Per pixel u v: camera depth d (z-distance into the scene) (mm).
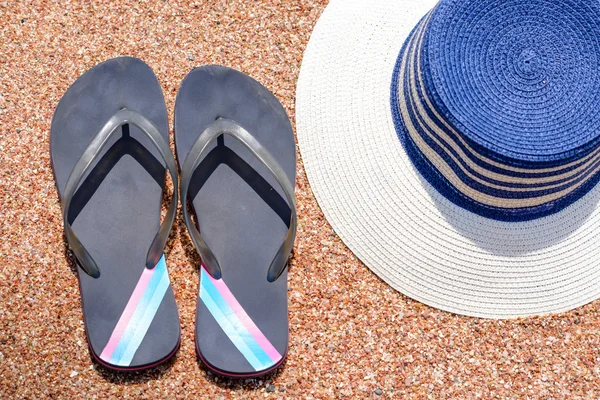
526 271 1556
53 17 1703
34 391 1541
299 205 1637
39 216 1610
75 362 1556
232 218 1592
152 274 1550
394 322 1610
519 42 1328
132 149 1591
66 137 1565
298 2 1732
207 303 1547
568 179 1390
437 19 1342
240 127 1390
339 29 1628
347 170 1580
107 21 1710
